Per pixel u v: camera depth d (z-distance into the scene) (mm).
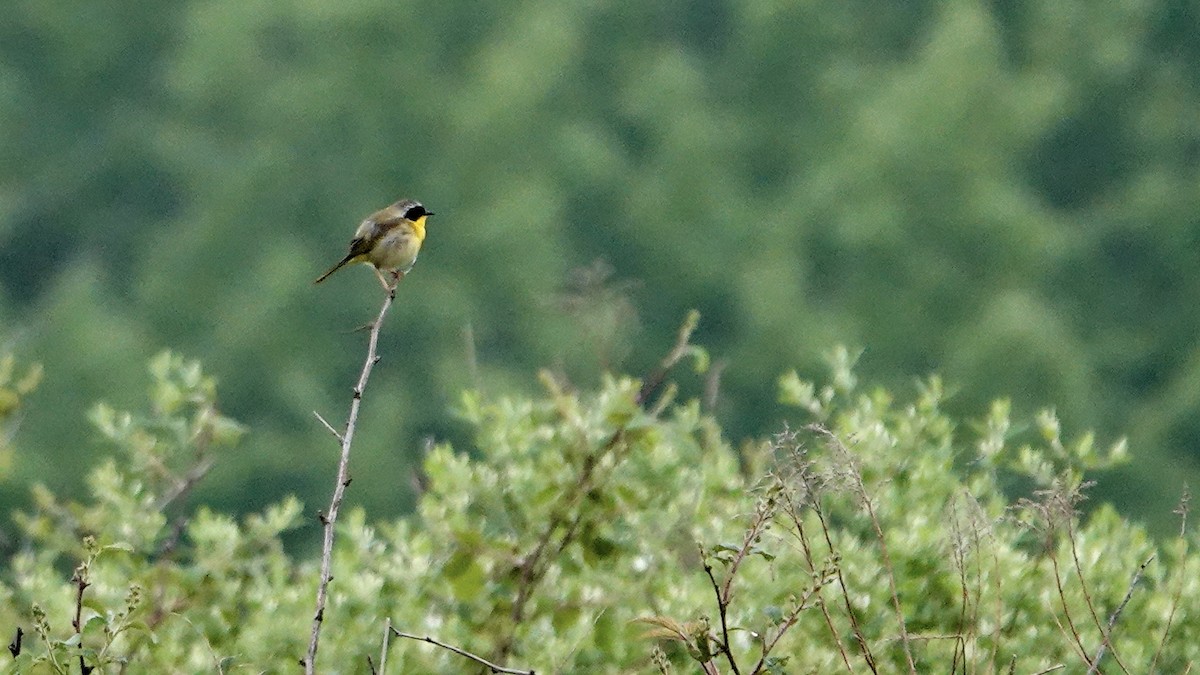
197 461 7031
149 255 33625
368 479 26156
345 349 30266
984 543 6539
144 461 6996
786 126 35781
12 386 7598
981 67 32625
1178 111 34812
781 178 35344
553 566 6797
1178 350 30953
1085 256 31656
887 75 35562
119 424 7020
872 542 6820
